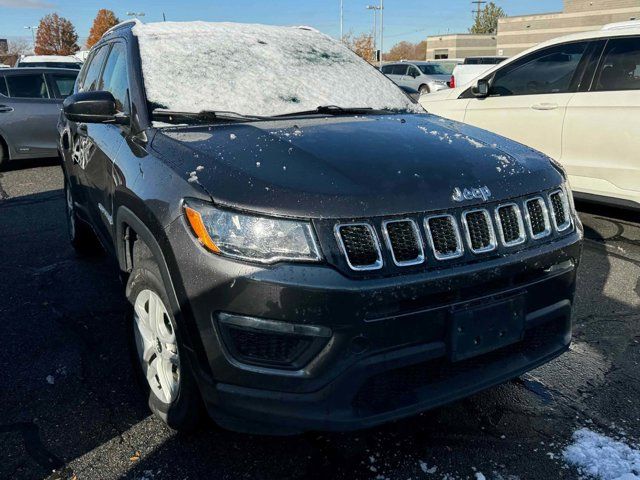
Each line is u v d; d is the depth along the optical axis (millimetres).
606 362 2965
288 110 2992
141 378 2504
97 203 3271
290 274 1813
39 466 2188
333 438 2357
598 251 4691
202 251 1908
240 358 1896
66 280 4125
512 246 2098
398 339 1880
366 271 1842
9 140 8789
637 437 2355
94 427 2420
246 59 3258
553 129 5328
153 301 2320
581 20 45188
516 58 5789
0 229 5578
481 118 5992
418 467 2186
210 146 2266
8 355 3029
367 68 3656
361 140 2391
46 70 9203
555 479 2117
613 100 4902
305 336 1826
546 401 2615
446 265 1944
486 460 2223
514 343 2188
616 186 4949
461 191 2039
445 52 62656
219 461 2217
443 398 2008
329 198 1886
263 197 1895
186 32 3330
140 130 2662
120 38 3447
